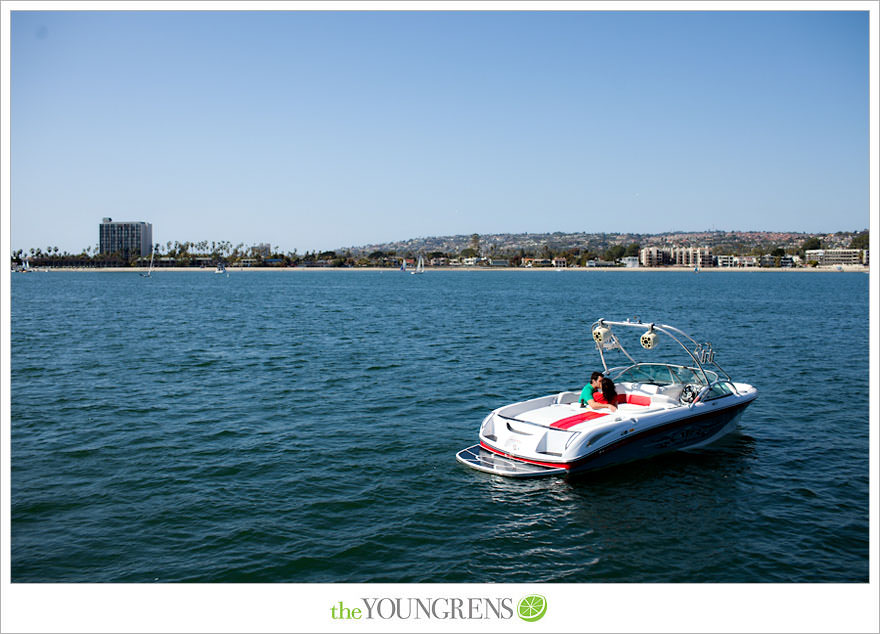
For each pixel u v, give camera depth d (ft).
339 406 61.00
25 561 30.91
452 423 55.06
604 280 548.31
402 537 33.68
